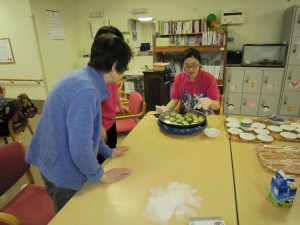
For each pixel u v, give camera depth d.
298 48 3.50
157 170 1.17
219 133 1.56
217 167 1.18
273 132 1.55
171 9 4.33
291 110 3.83
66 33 4.62
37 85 4.34
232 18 3.98
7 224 1.06
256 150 1.35
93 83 0.98
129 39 4.74
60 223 0.85
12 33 4.14
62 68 4.63
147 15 4.48
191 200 0.95
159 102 4.22
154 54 4.24
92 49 1.01
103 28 1.63
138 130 1.68
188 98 2.16
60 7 4.41
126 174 1.13
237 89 3.94
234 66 3.87
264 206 0.91
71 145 0.90
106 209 0.91
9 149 1.36
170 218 0.86
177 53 4.46
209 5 4.11
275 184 0.91
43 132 1.03
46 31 4.18
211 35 3.83
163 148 1.40
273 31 3.93
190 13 4.24
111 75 1.06
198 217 0.84
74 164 1.01
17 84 4.48
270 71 3.70
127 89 4.62
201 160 1.25
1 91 3.70
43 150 1.05
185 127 1.52
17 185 2.31
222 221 0.81
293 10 3.40
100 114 1.02
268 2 3.83
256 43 4.05
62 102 0.93
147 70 4.32
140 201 0.95
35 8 3.93
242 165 1.20
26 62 4.25
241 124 1.64
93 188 1.04
